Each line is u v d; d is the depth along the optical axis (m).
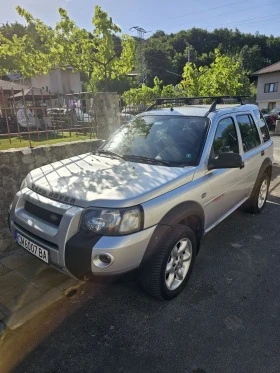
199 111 3.68
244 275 3.29
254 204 4.77
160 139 3.45
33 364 2.19
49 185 2.74
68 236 2.33
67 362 2.21
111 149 3.64
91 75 12.74
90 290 3.01
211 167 3.15
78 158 3.49
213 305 2.80
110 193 2.44
